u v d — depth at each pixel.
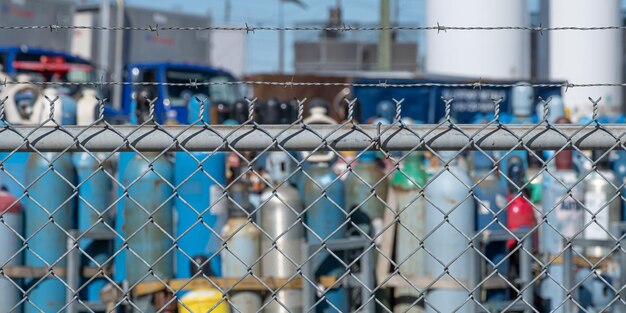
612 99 21.78
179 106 21.17
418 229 7.23
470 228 7.01
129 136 4.23
